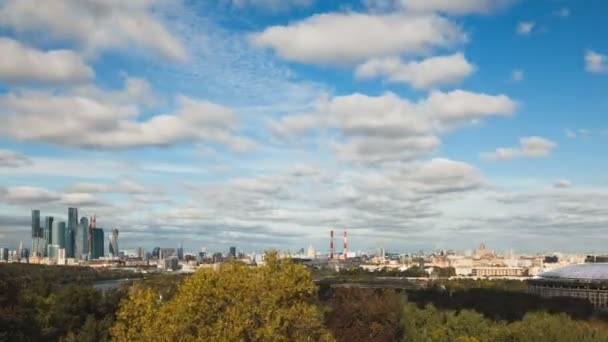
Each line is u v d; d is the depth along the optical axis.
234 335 116.25
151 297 135.25
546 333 197.62
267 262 146.25
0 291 180.88
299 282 142.88
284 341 126.06
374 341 199.12
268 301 127.44
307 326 134.00
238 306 123.44
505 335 199.12
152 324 124.62
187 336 118.75
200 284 124.44
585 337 195.88
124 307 138.62
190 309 121.81
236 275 131.12
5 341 171.50
